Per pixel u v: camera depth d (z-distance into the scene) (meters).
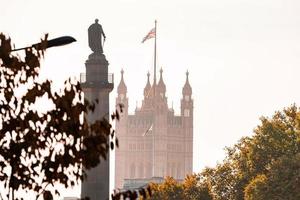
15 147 55.84
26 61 57.78
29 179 56.00
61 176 55.91
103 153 56.00
